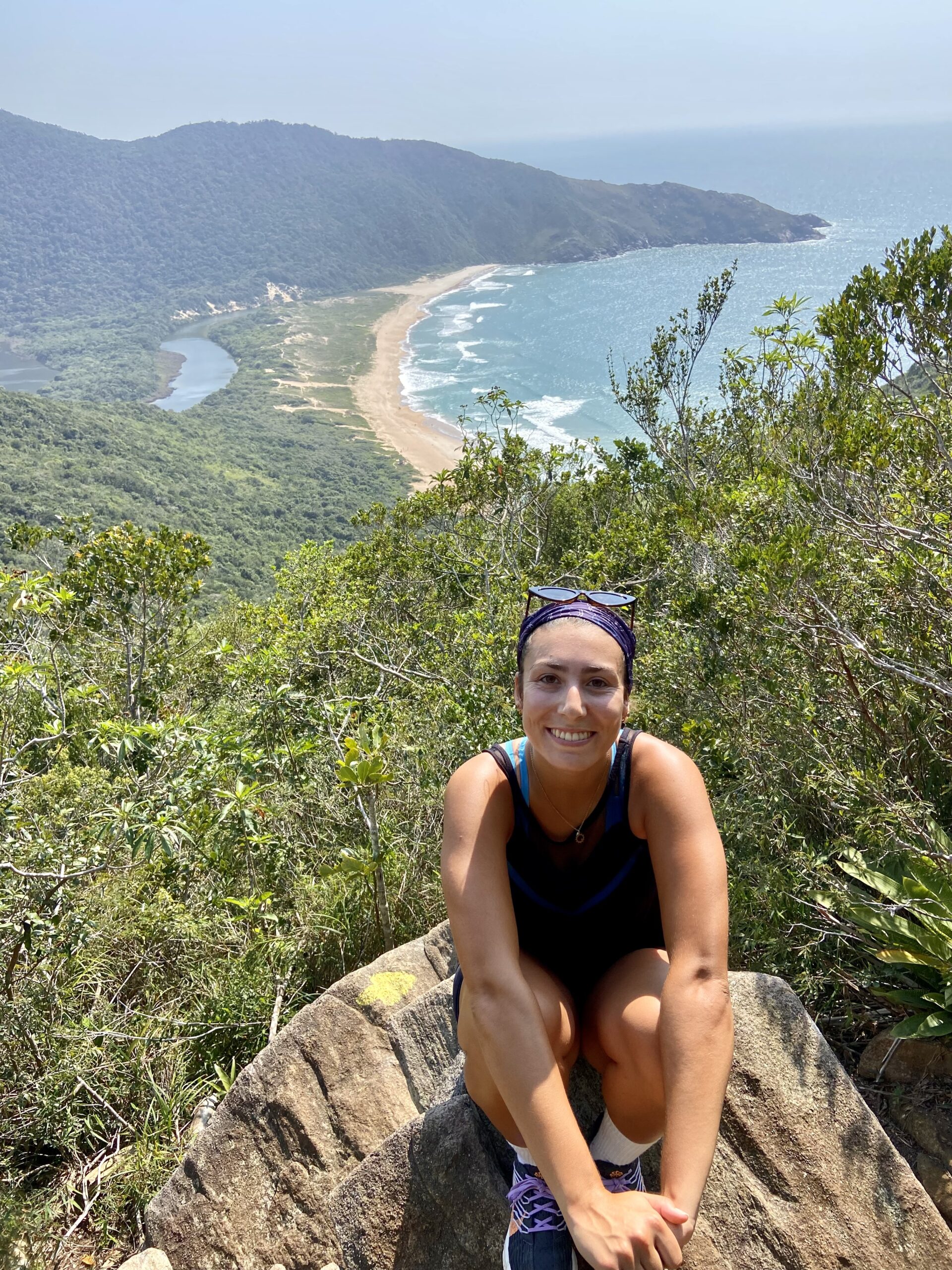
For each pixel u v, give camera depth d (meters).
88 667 10.95
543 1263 1.55
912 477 4.73
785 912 3.15
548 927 1.77
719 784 3.85
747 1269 1.97
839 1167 2.09
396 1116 2.89
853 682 3.85
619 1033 1.60
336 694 7.65
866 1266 1.96
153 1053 3.96
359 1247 2.12
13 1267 2.94
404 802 5.45
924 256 5.21
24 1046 3.81
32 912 4.03
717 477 9.41
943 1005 2.67
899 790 3.28
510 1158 2.13
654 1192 2.04
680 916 1.57
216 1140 2.99
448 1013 2.89
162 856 4.89
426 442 133.12
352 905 4.60
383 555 11.98
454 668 7.02
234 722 7.58
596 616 1.65
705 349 95.06
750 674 4.38
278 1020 4.10
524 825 1.70
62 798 5.72
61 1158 3.58
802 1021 2.31
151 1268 2.75
